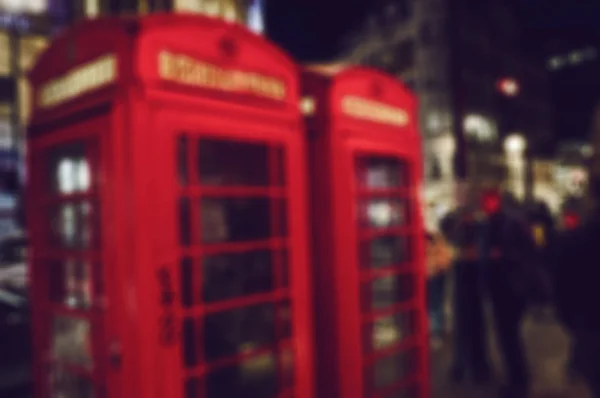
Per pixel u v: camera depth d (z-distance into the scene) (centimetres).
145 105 221
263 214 302
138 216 215
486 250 489
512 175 3828
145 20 225
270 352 282
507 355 485
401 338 396
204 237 282
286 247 285
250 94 268
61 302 276
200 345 248
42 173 273
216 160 289
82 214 273
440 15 3378
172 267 227
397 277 395
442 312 713
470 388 529
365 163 362
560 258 295
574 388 502
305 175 321
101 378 230
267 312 304
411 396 392
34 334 276
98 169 239
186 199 271
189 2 1597
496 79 3862
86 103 236
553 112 4659
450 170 3309
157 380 219
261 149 301
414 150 391
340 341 313
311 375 295
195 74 242
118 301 219
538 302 479
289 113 290
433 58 3397
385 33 3778
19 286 596
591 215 287
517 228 482
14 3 1313
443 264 557
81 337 268
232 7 1755
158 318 220
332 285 313
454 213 577
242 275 299
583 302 285
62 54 256
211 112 247
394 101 373
